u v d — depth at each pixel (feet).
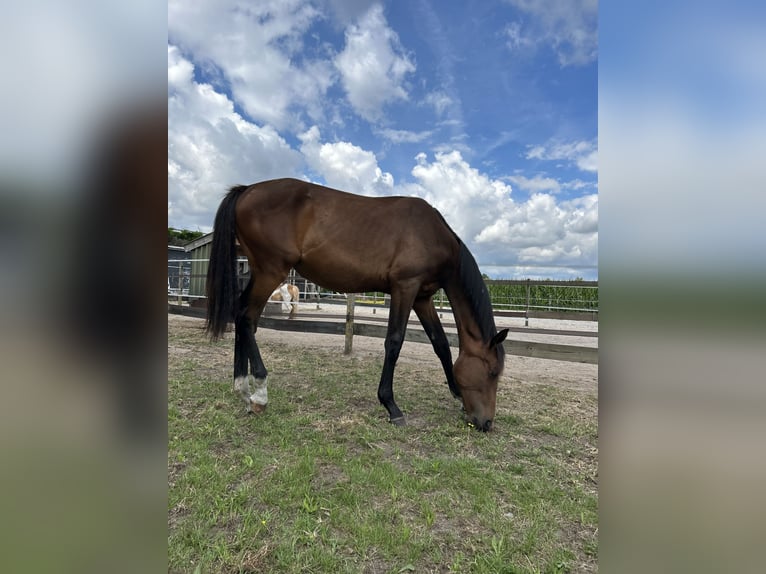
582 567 4.48
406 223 9.45
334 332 16.62
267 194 9.16
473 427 8.73
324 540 4.70
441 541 4.83
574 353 12.72
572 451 7.70
